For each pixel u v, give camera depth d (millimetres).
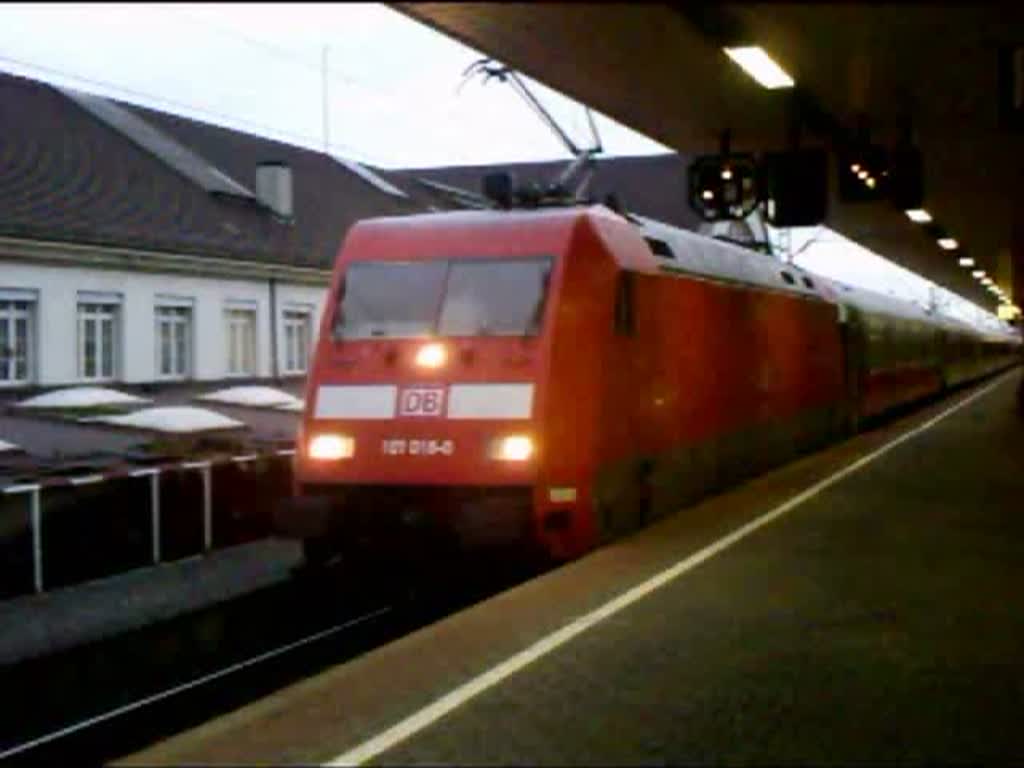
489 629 9117
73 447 18172
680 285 14734
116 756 9688
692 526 13812
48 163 28578
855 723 6883
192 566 14836
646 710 7141
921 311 43594
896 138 13477
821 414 23578
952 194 18828
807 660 8219
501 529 11289
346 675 7918
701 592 10383
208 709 10789
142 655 12633
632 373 13125
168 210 30156
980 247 27984
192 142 36625
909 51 9227
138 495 14547
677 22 7895
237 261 30047
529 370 11766
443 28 8188
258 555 15969
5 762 9250
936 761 6277
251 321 31469
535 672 7945
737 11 7512
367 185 42656
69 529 13508
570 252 12289
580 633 8969
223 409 24859
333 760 6305
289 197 34781
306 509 12008
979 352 69812
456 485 11680
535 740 6602
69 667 11953
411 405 11977
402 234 12961
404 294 12562
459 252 12586
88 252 25797
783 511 15000
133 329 27297
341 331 12594
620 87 10500
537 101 16031
